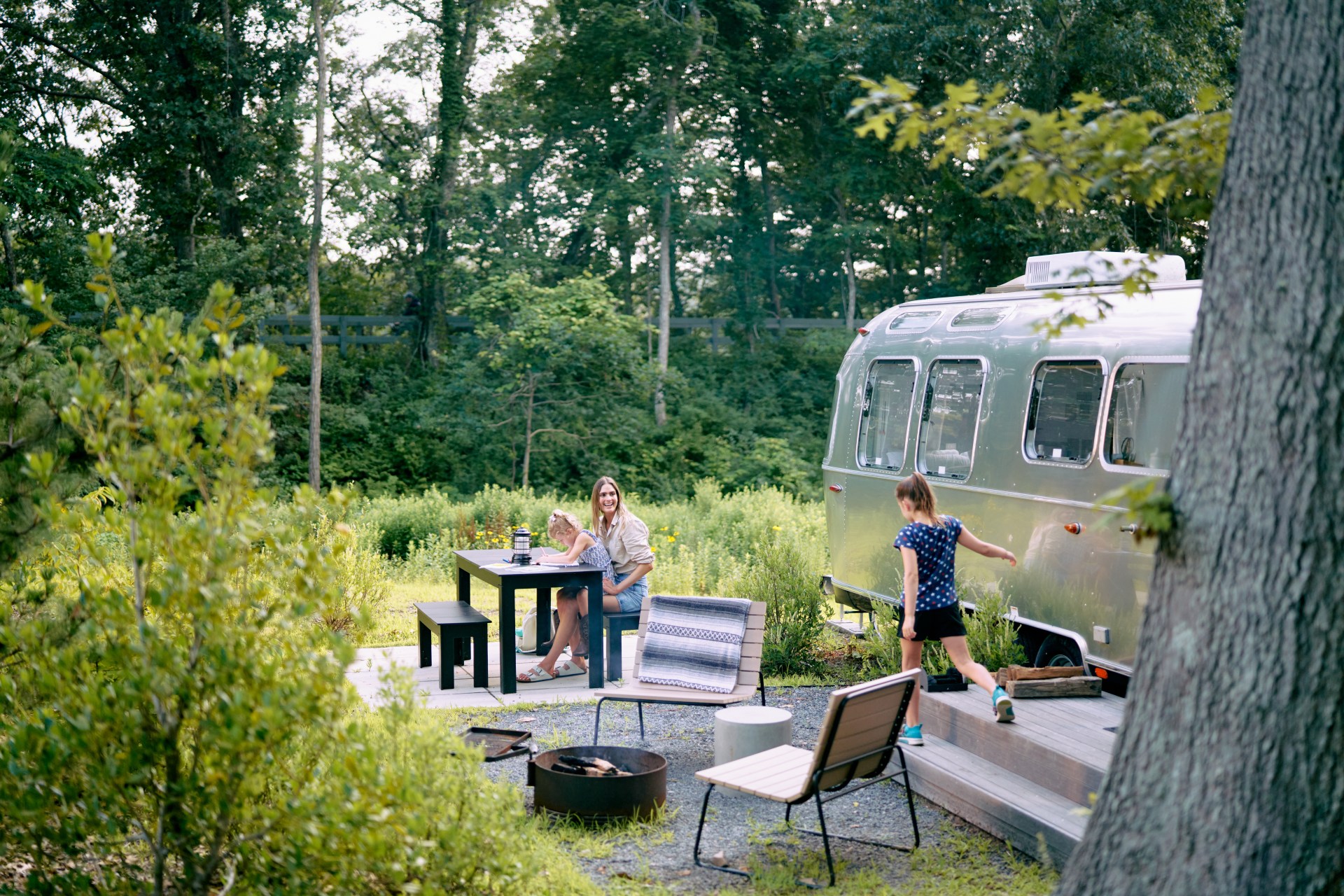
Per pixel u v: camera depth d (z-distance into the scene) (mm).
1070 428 7730
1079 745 5688
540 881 4547
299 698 3512
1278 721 2885
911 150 28906
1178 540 3104
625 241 33969
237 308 3900
